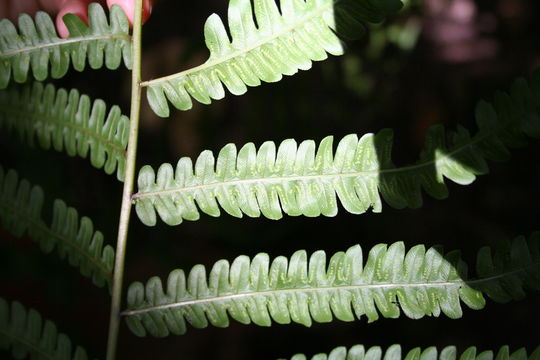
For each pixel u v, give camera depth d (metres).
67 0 0.57
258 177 0.50
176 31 1.11
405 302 0.49
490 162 1.02
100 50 0.51
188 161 0.51
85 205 0.93
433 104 1.05
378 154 0.50
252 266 0.50
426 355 0.49
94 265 0.51
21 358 0.50
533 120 0.48
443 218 0.97
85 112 0.52
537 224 0.95
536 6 1.13
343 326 0.87
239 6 0.50
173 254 0.92
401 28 1.05
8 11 0.67
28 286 0.83
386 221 0.96
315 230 0.94
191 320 0.50
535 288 0.48
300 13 0.49
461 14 1.10
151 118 1.04
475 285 0.49
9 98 0.53
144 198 0.51
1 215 0.52
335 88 1.02
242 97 1.01
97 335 0.86
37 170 0.87
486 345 0.83
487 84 1.05
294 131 0.99
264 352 0.86
